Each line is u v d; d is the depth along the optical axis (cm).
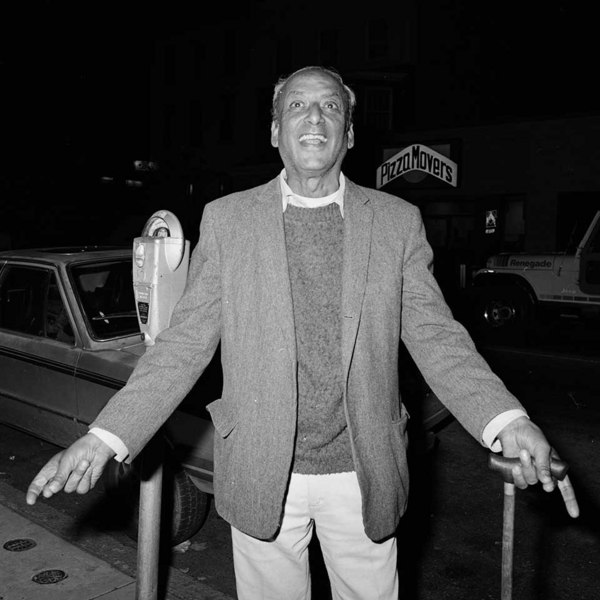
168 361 186
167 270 293
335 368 184
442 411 433
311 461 188
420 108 2561
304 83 192
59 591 323
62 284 459
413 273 192
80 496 466
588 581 364
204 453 352
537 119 1858
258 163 2680
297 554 194
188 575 365
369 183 2191
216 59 3014
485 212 1973
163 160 3169
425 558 388
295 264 187
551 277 1121
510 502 165
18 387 475
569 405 698
